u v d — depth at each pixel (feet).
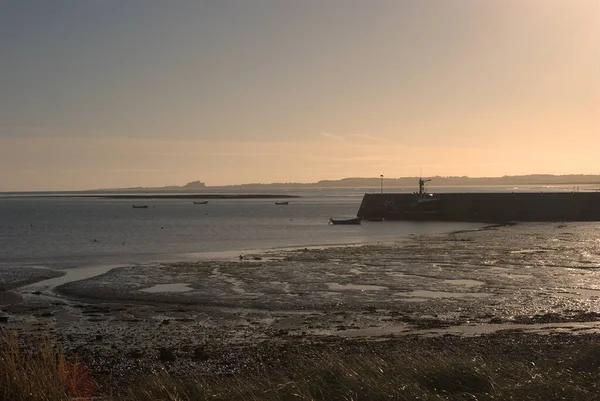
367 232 263.08
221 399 36.70
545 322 80.38
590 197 326.65
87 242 221.05
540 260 147.23
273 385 38.96
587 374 42.29
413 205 360.89
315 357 56.34
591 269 131.75
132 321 84.69
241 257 161.58
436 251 170.09
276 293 106.73
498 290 107.24
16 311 92.27
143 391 38.60
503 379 39.75
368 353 60.44
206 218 411.13
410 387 37.14
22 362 37.27
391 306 94.32
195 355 62.59
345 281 119.14
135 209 603.26
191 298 102.53
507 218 335.26
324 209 553.64
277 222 353.51
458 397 36.55
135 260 160.97
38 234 263.29
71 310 92.99
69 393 36.19
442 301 97.71
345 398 35.99
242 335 74.79
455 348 60.95
